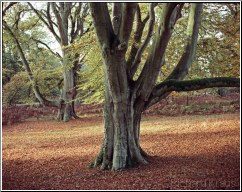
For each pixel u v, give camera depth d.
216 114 18.72
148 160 8.27
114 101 7.57
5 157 10.10
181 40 11.17
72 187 6.58
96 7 6.50
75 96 21.14
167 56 11.48
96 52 10.62
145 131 14.35
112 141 7.85
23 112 22.66
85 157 9.61
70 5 20.73
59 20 19.44
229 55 12.04
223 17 11.81
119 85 7.36
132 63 8.14
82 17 20.69
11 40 17.70
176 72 8.47
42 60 20.89
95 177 7.23
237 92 22.77
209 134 11.95
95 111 26.00
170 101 23.58
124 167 7.64
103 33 6.73
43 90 22.48
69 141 13.27
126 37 6.82
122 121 7.70
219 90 22.25
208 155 8.62
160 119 19.11
